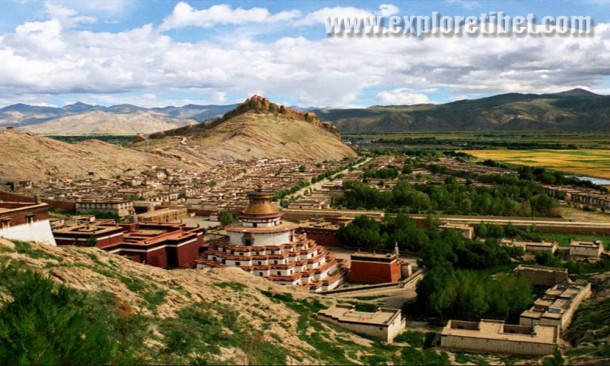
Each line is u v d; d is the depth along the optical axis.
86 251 99.62
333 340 100.69
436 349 108.06
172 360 65.94
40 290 56.00
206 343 75.69
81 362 48.47
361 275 165.75
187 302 92.44
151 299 87.12
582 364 92.75
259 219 162.12
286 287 135.62
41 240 117.38
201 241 186.75
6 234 108.38
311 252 163.62
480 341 106.69
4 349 46.44
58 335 49.03
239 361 72.69
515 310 128.38
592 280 155.50
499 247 187.75
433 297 128.38
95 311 70.38
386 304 142.12
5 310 53.16
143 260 165.88
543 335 107.38
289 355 81.94
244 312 99.81
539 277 159.12
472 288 128.50
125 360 52.25
